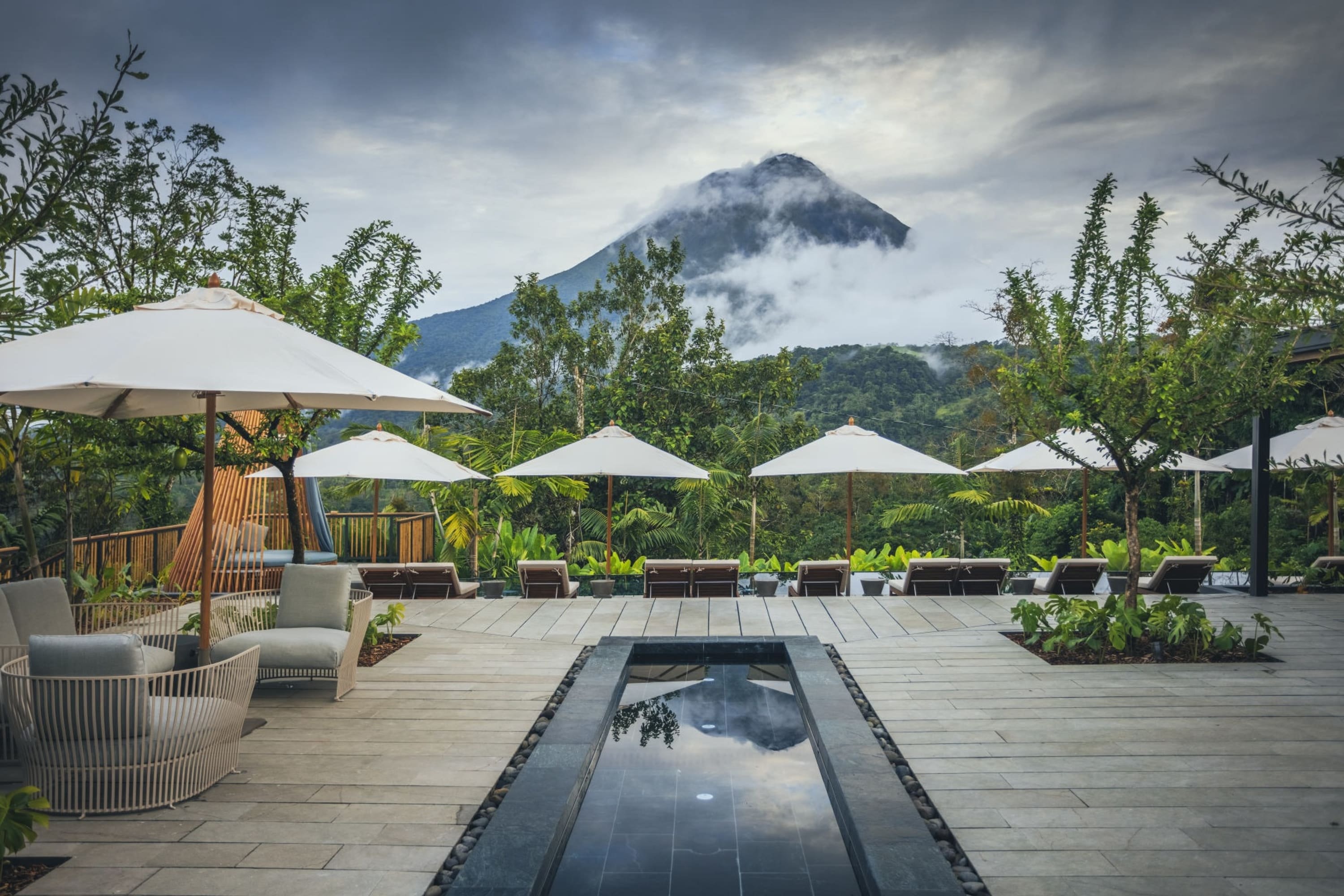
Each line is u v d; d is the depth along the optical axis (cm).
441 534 1752
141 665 411
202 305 505
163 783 415
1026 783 450
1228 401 712
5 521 1073
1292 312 338
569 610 993
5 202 312
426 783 452
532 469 1139
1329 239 322
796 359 4938
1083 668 710
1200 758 488
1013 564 2195
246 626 707
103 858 360
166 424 817
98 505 1155
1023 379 798
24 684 404
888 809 394
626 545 2208
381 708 598
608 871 367
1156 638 770
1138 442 816
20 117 309
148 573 1141
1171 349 745
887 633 859
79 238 943
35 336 458
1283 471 1070
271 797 432
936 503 2605
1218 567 1401
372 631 787
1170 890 331
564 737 509
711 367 3072
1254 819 400
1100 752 500
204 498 538
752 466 2525
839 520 3144
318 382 444
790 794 461
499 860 341
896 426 4391
